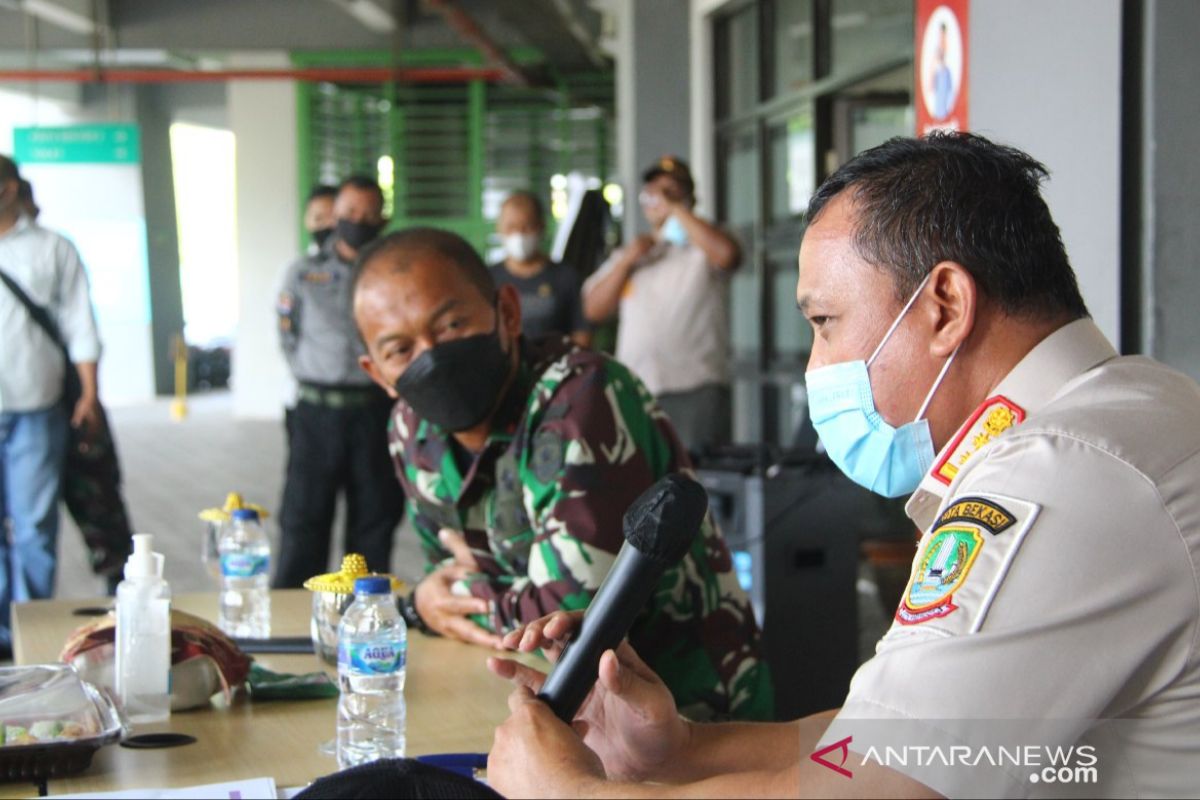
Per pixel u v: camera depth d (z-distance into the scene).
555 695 1.23
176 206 18.94
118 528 4.97
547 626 1.41
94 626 1.81
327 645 1.87
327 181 12.73
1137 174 2.86
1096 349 1.16
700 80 7.90
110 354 17.84
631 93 8.00
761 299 7.31
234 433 13.53
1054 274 1.17
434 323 1.97
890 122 5.80
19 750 1.47
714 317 5.35
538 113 12.36
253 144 13.95
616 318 6.54
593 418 1.98
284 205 14.03
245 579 2.32
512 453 2.05
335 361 4.76
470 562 2.20
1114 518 1.01
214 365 20.39
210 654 1.79
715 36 7.89
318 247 5.92
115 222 17.23
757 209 7.37
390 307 1.98
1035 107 3.14
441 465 2.15
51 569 4.77
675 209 5.39
